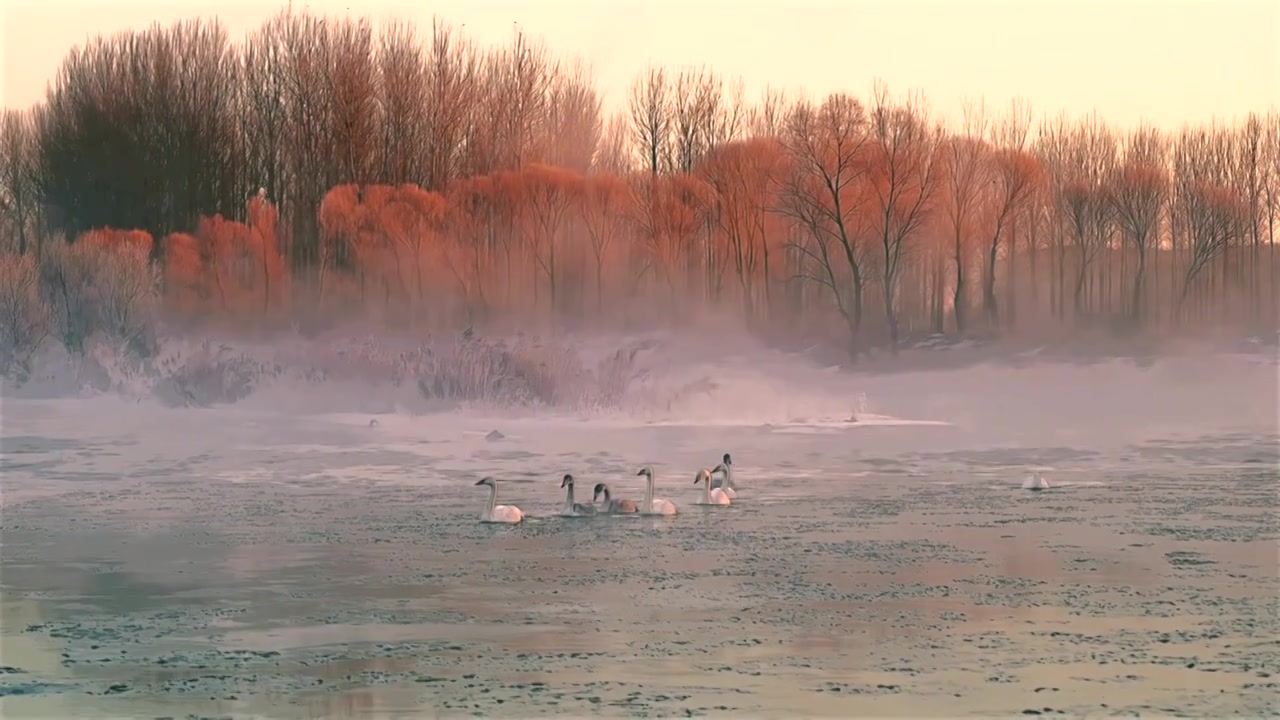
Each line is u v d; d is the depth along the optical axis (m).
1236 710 13.55
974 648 15.82
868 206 77.19
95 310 59.56
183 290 74.75
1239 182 80.12
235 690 14.41
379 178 85.31
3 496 28.42
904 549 21.95
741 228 79.44
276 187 87.94
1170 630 16.56
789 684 14.43
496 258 78.62
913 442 39.59
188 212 86.50
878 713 13.48
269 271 77.81
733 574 19.97
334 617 17.44
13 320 58.19
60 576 20.06
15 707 13.95
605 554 21.59
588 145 84.81
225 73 89.06
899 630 16.64
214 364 52.78
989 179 78.62
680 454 36.25
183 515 25.75
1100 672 14.82
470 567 20.55
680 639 16.25
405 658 15.52
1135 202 78.62
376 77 87.50
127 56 88.25
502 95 85.69
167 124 86.75
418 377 50.12
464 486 29.86
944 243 78.62
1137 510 26.30
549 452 36.56
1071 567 20.42
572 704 13.81
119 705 13.97
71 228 85.06
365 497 28.11
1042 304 80.88
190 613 17.72
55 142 86.44
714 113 84.62
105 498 28.06
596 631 16.62
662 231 78.44
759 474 32.25
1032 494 28.61
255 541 22.86
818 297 79.19
